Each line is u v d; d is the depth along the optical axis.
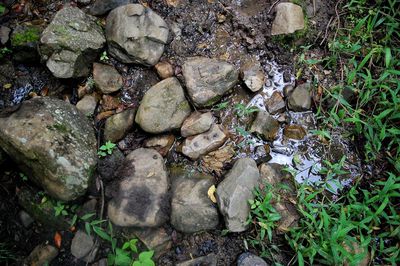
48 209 1.32
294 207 1.32
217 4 1.59
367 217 1.25
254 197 1.29
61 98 1.49
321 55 1.54
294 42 1.53
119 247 1.29
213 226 1.29
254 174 1.30
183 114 1.41
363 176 1.39
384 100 1.41
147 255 1.14
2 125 1.26
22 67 1.53
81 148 1.29
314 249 1.21
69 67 1.40
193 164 1.39
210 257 1.27
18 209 1.38
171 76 1.48
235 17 1.57
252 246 1.28
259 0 1.59
